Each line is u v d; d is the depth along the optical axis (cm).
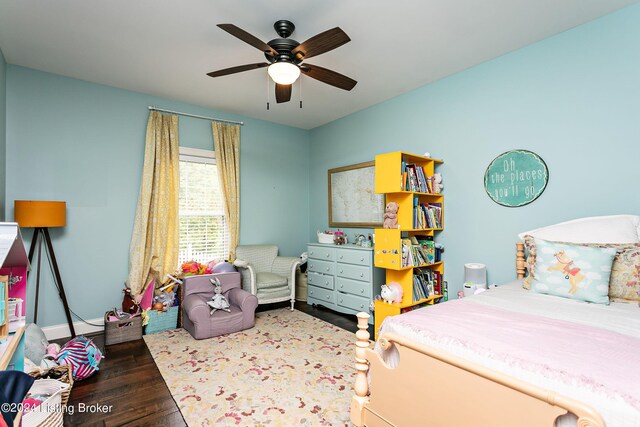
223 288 353
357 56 284
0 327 135
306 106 411
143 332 318
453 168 323
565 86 249
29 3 209
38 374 183
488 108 295
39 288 303
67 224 318
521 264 266
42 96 307
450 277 327
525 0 210
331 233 435
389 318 156
